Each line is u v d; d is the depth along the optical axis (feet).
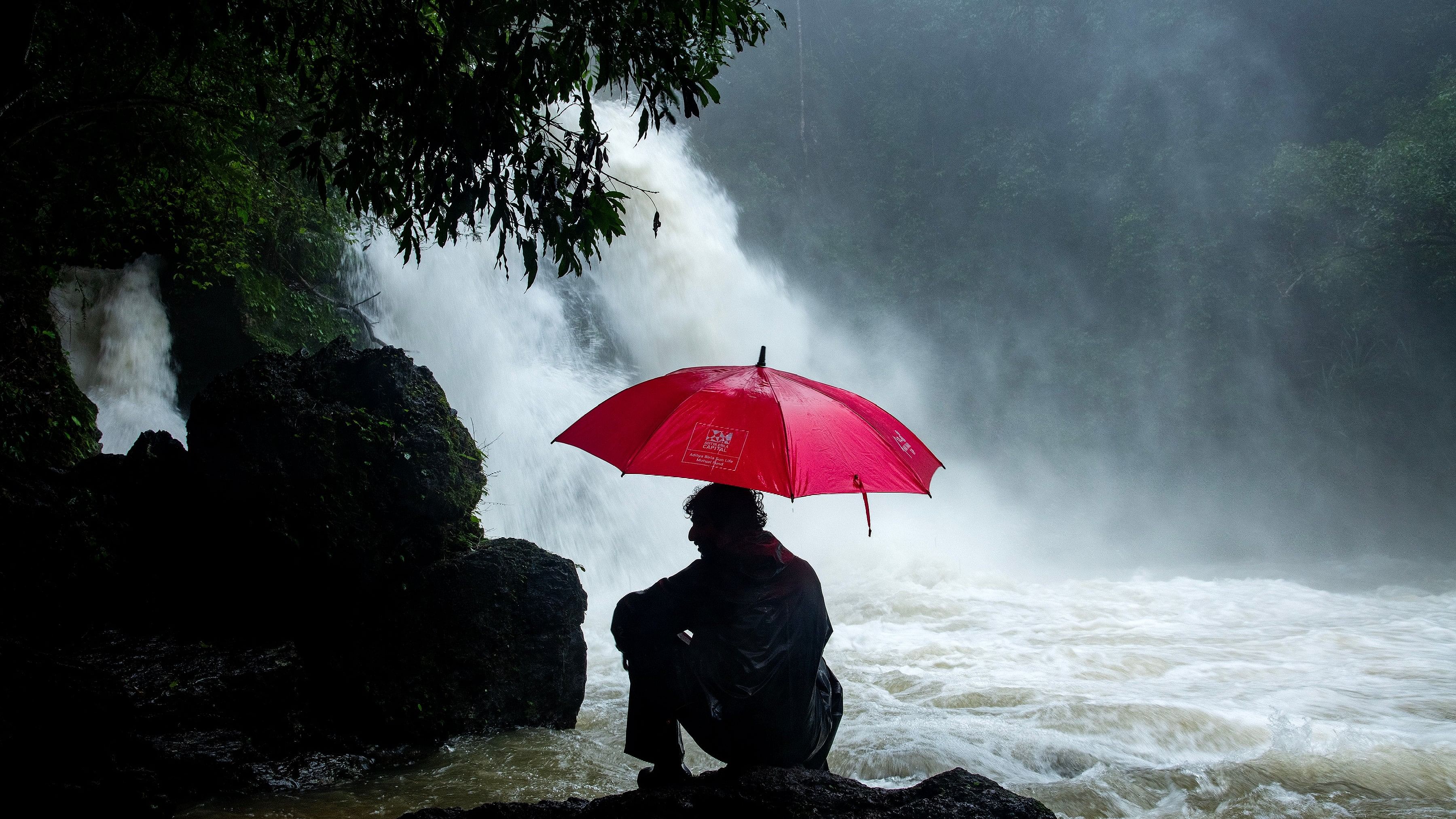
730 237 87.71
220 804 15.01
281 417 19.21
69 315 40.40
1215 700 24.89
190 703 16.33
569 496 52.60
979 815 8.86
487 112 13.38
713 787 9.46
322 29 14.49
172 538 19.56
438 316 54.44
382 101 13.85
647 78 14.43
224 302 43.27
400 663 18.71
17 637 16.25
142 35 17.90
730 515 10.47
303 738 17.33
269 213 39.99
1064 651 31.48
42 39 21.26
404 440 19.71
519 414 56.08
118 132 24.63
